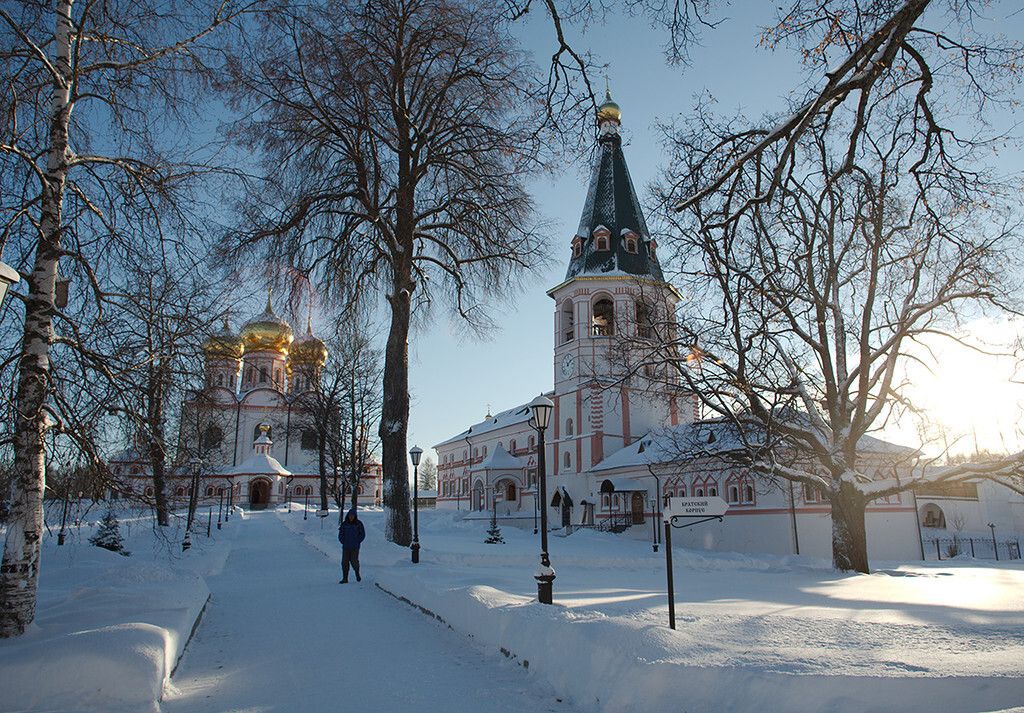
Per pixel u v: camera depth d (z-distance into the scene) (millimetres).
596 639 7160
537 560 25859
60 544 20688
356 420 52938
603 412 55000
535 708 6973
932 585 17078
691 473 43188
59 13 9875
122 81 10672
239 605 14438
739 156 8555
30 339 8875
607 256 56625
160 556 21984
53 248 9086
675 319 25891
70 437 9484
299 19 11492
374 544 24844
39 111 9812
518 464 73562
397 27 23656
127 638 7469
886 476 37219
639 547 40531
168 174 10641
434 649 9852
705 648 6578
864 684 5129
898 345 22172
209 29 10555
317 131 24797
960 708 4766
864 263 22453
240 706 7203
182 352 10883
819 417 26328
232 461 86500
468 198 27031
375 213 25078
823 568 24781
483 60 23734
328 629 11570
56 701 6641
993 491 51375
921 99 8344
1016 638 6797
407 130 26359
